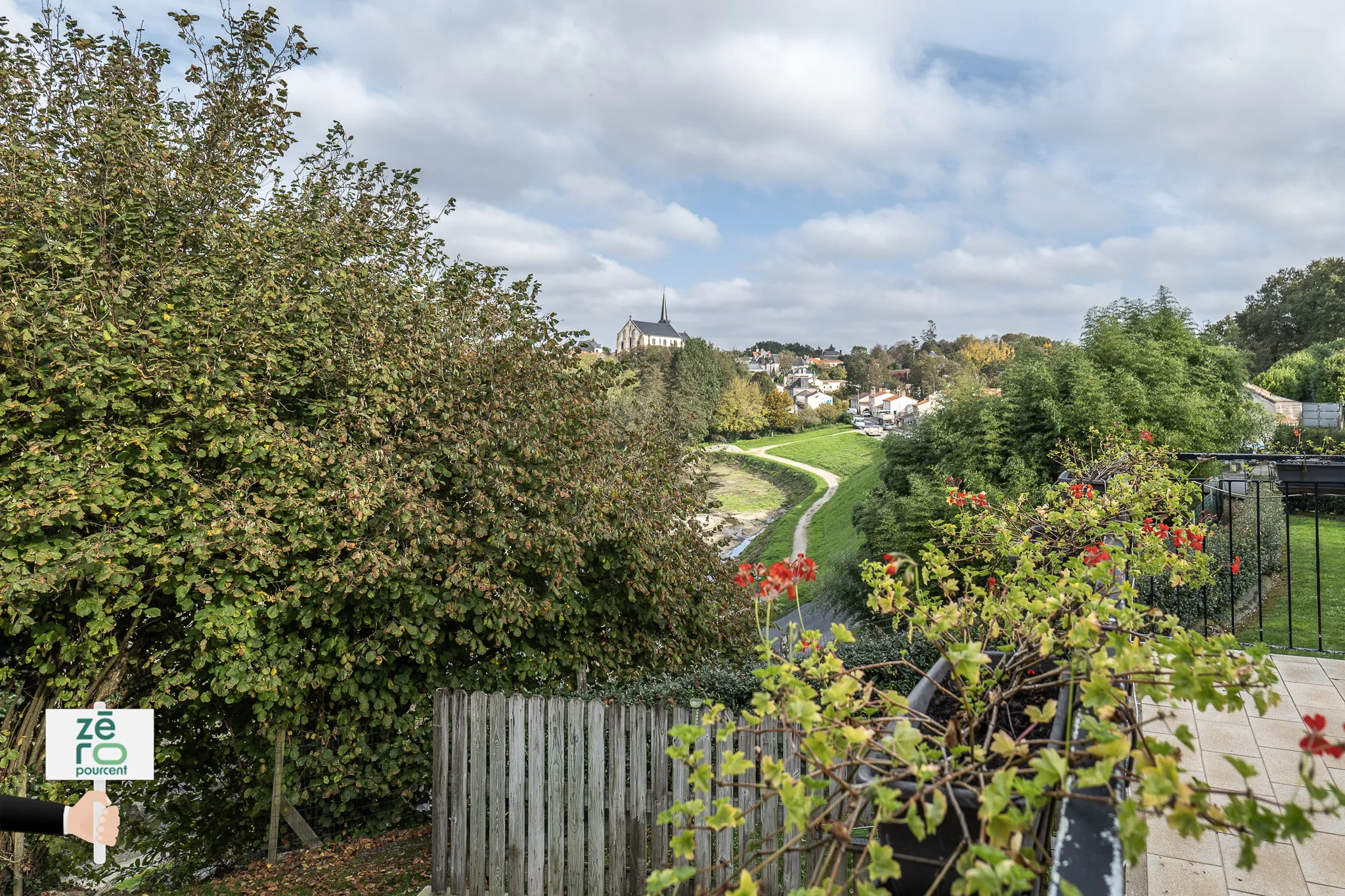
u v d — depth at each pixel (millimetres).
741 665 7297
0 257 6090
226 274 7141
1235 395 18531
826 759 1407
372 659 6594
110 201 6746
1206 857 3018
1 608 5594
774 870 3863
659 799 4219
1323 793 968
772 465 69938
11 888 6453
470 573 6742
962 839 1426
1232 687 1307
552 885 4512
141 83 7430
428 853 6648
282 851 7156
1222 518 10172
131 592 5930
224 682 6055
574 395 8492
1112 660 1391
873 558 19188
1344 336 56562
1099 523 3377
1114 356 17594
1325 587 9594
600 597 7953
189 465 6512
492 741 4688
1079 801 1278
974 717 1504
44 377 5816
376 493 6465
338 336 7492
